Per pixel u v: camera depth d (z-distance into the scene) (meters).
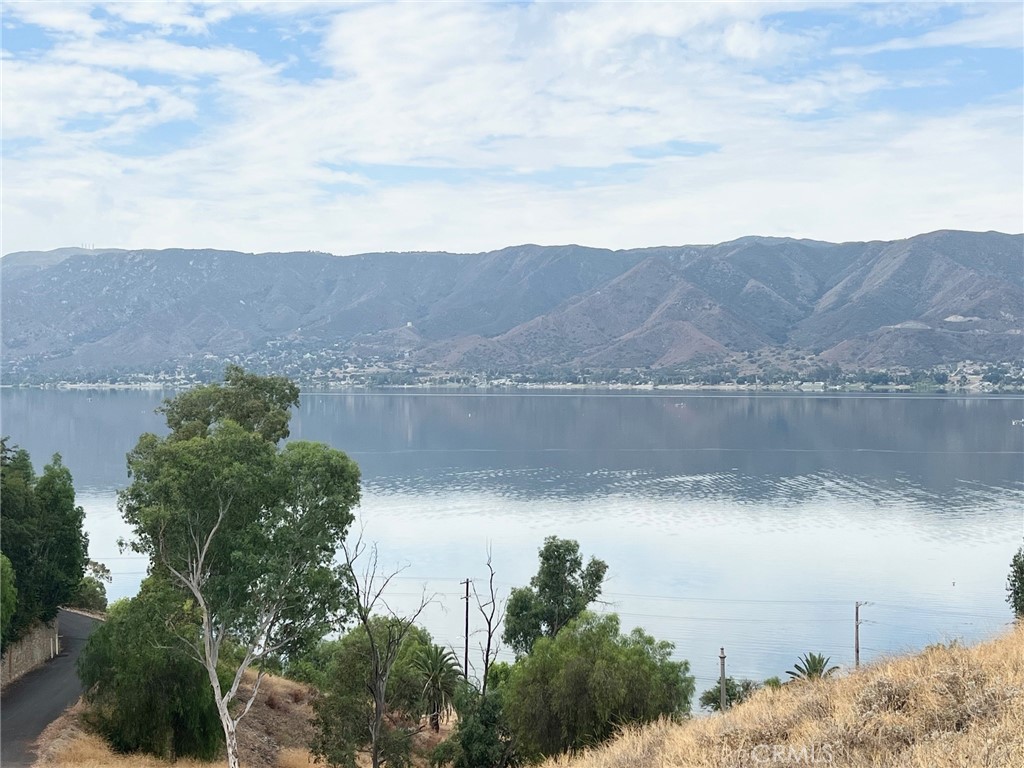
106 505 166.25
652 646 42.25
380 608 98.56
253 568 37.34
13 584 47.88
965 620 98.56
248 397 53.66
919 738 15.02
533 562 125.56
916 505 175.25
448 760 43.72
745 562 128.25
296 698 56.53
